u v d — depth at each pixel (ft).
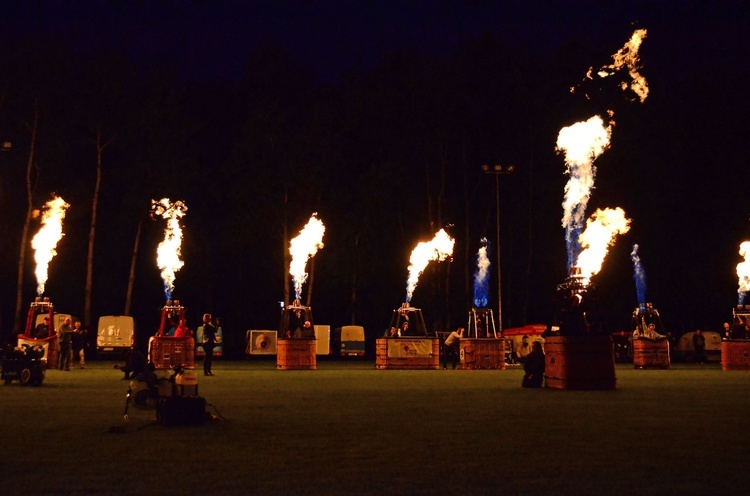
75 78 199.62
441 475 31.53
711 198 214.28
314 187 212.43
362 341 196.75
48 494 27.94
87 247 216.33
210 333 104.73
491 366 129.39
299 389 77.05
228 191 223.92
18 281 189.57
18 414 52.54
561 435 42.80
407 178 218.18
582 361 77.82
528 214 221.87
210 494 28.02
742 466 33.47
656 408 57.72
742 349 125.59
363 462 34.40
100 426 46.14
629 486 29.40
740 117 214.90
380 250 217.97
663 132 216.54
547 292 224.33
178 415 46.44
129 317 178.50
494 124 221.66
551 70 222.07
